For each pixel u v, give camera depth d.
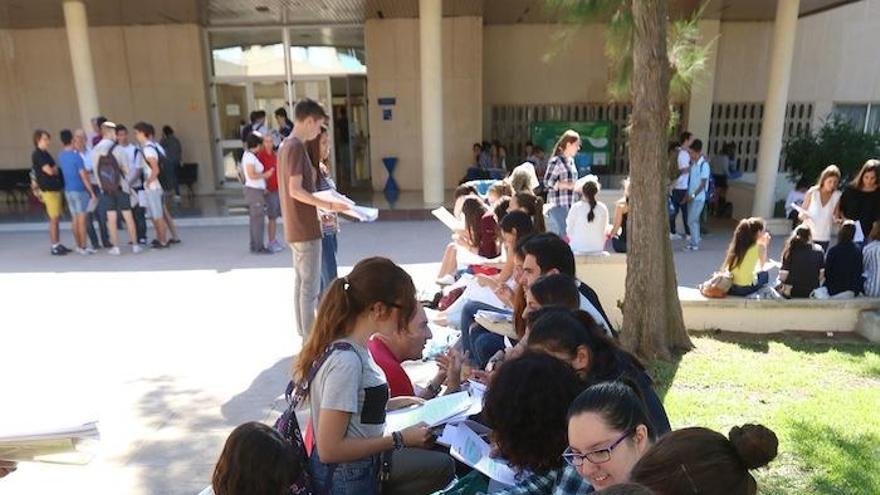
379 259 2.27
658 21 4.61
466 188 6.91
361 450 2.15
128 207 8.91
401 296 2.21
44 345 5.39
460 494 2.25
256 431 2.07
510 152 15.05
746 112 14.43
